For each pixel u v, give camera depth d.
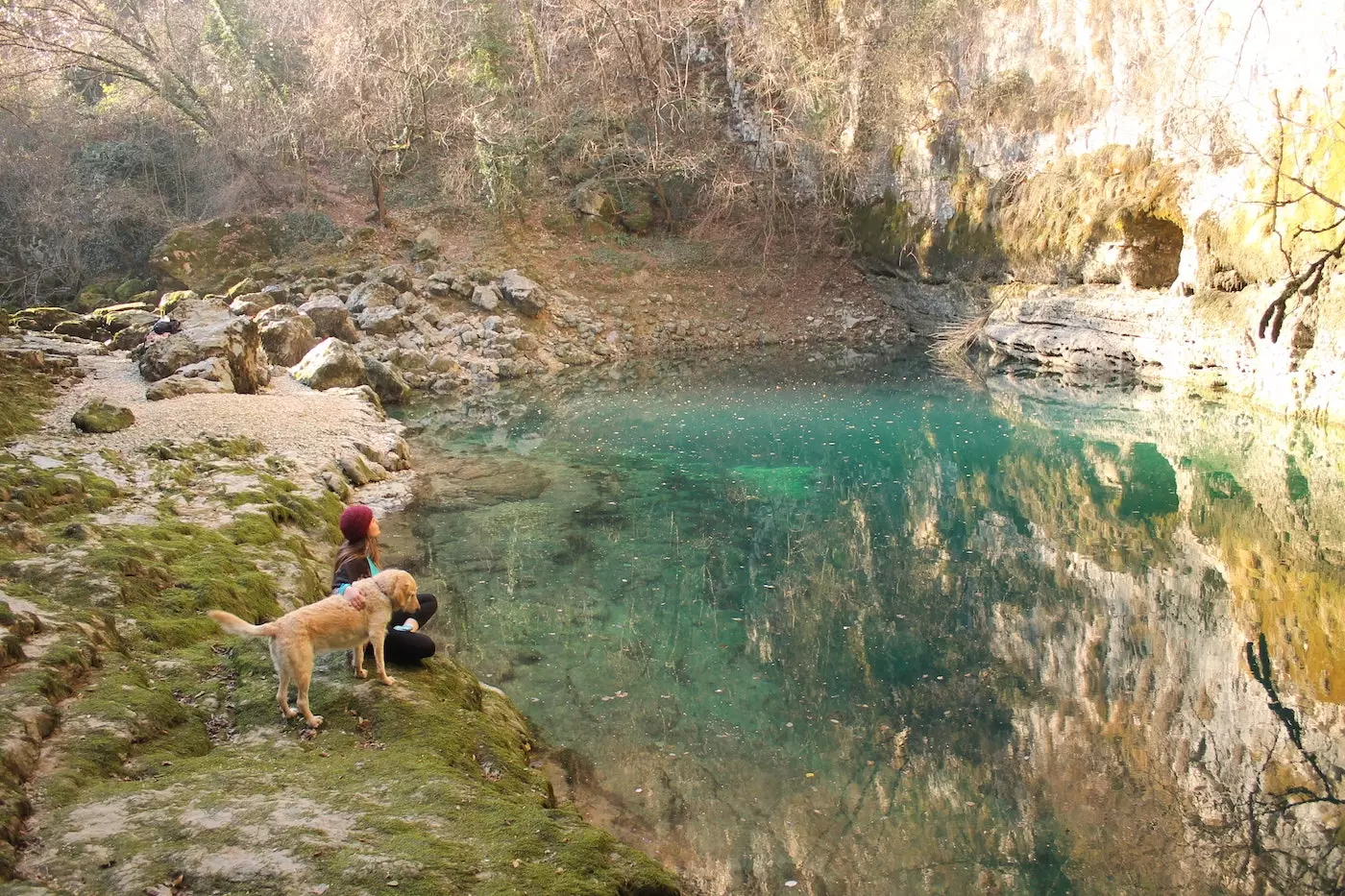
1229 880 5.38
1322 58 14.97
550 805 5.68
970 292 25.06
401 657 6.48
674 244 29.38
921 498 13.42
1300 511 12.13
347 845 4.26
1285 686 7.80
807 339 27.30
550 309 25.95
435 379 21.75
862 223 29.09
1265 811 6.05
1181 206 18.59
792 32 27.56
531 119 29.56
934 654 8.55
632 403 19.97
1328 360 15.01
